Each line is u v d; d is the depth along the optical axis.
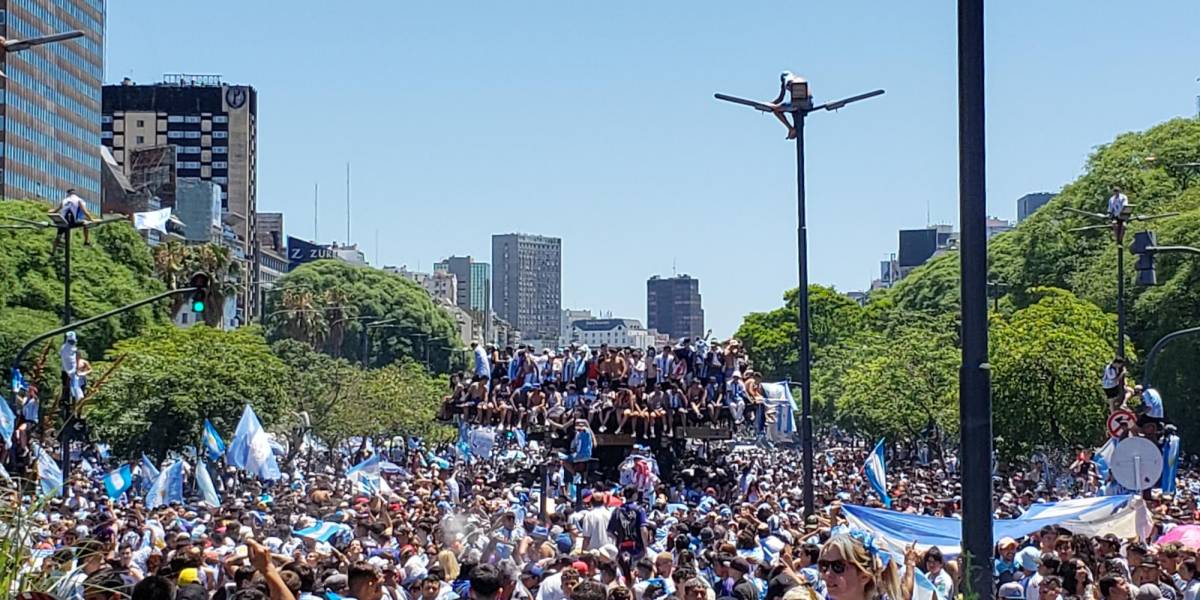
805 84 28.94
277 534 21.88
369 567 12.05
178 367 60.09
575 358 49.75
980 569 10.26
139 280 80.69
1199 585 14.20
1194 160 81.75
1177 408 65.31
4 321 67.25
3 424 30.70
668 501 37.47
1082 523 20.12
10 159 115.19
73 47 131.75
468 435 54.50
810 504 28.19
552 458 44.53
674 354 48.66
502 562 15.76
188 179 178.25
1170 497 28.86
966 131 10.60
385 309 159.25
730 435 48.34
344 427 78.31
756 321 141.62
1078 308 62.25
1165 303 65.81
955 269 120.12
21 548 10.00
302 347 83.75
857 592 8.06
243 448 32.59
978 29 10.62
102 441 60.72
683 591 14.38
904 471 54.78
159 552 17.72
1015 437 57.28
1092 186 82.81
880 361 77.31
